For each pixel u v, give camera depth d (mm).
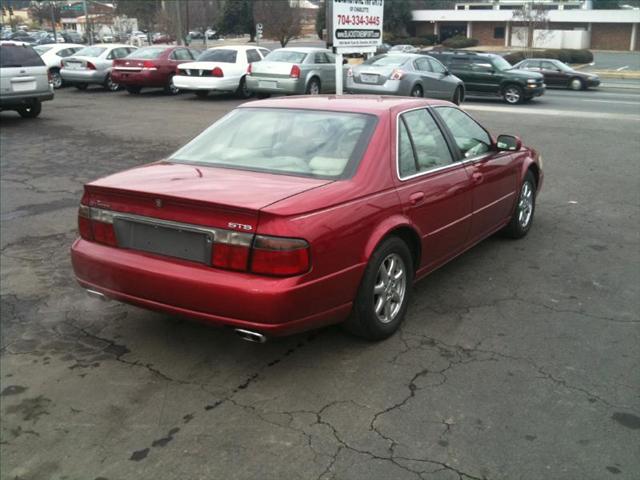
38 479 2875
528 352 3967
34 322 4453
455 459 2947
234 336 4207
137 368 3812
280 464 2924
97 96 20406
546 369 3760
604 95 24891
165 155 10727
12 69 13898
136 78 20234
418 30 75250
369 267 3795
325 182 3717
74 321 4469
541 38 62719
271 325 3283
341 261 3551
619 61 52875
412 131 4457
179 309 3473
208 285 3322
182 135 12789
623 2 96625
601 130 13664
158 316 4539
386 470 2873
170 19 56562
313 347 4027
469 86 21094
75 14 100188
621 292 4965
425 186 4305
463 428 3178
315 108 4445
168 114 15969
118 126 13953
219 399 3465
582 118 15805
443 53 21516
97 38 72875
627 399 3445
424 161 4473
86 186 3809
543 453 2988
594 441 3078
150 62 20156
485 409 3342
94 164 9953
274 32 54188
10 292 4996
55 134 12852
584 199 8008
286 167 3938
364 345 4047
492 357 3900
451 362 3834
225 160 4133
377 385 3576
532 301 4770
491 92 20781
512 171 5727
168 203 3459
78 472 2916
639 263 5648
